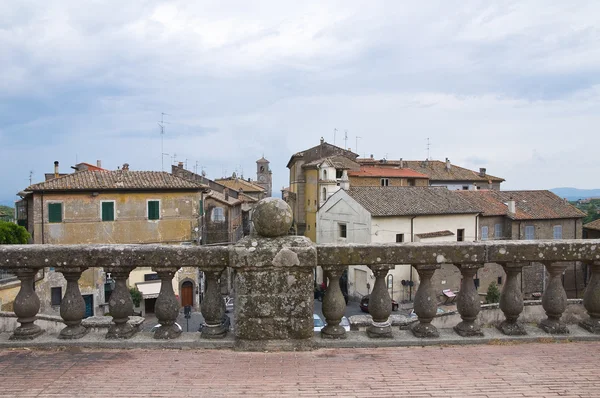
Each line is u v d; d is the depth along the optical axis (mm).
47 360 5098
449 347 5516
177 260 5520
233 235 46719
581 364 4969
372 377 4656
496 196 44500
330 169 51469
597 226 41219
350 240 39312
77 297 5605
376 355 5254
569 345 5551
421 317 5723
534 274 36875
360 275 36812
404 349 5457
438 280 34500
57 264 5488
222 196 49688
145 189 33594
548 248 5664
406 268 35500
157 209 34188
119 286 5598
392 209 37469
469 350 5406
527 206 42812
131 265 5520
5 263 5469
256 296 5387
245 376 4680
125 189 33000
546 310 5855
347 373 4750
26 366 4934
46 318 8328
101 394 4285
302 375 4699
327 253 5559
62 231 31797
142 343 5473
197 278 32281
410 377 4656
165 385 4469
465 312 5719
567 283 33500
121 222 33219
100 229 32688
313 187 55406
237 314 5418
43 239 31328
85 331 5727
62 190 31516
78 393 4305
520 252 5648
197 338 5598
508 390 4379
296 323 5406
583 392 4336
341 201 40375
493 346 5539
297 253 5371
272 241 5449
